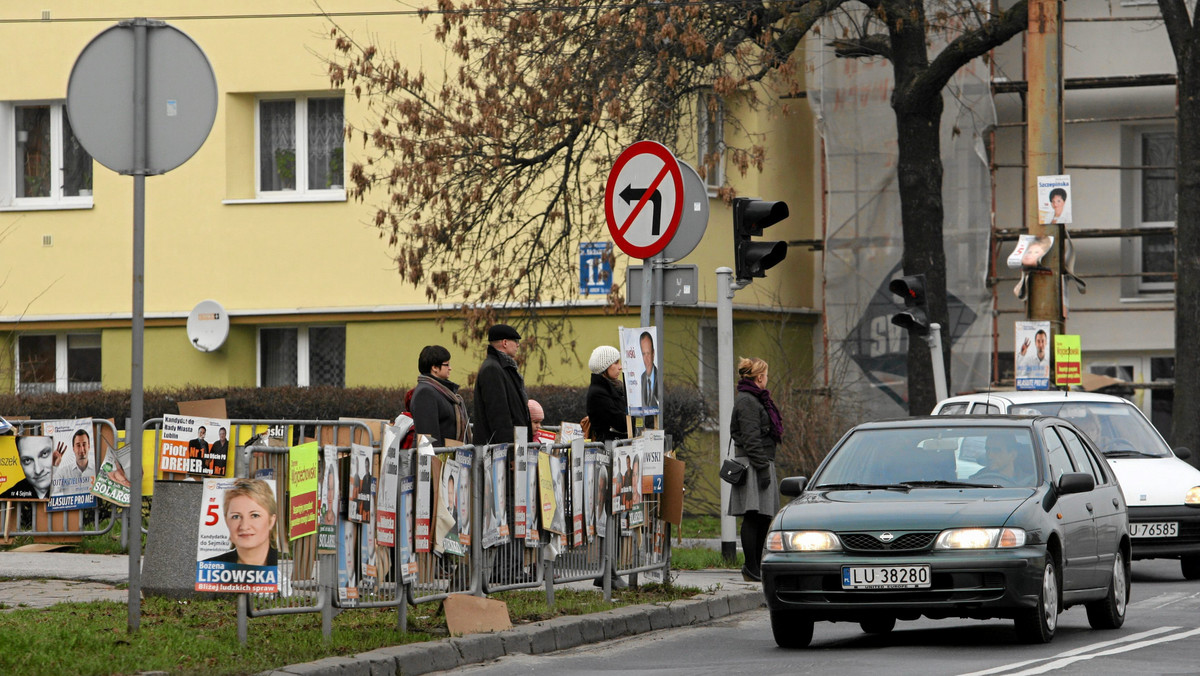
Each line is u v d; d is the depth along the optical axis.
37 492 44.12
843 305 80.88
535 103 58.66
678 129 61.53
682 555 49.50
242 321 75.00
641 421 38.69
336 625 30.69
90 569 38.50
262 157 76.00
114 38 27.77
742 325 78.31
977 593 29.69
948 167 80.44
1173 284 82.94
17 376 77.56
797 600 30.77
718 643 32.94
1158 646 30.61
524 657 30.55
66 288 77.12
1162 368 82.88
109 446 44.03
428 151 60.00
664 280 38.03
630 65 59.09
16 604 32.53
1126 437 50.59
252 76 74.88
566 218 60.94
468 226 60.50
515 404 37.62
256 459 27.05
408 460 30.28
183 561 31.16
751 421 42.59
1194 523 46.56
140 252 27.66
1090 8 83.62
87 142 27.77
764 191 79.06
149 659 25.66
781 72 60.59
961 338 80.25
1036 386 57.72
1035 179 58.53
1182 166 65.75
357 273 73.81
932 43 76.38
